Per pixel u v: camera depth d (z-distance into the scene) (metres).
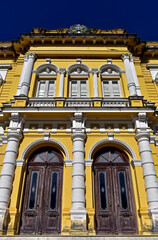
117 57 14.09
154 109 10.77
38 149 10.74
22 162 9.78
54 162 10.33
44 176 9.97
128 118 11.00
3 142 10.47
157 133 11.02
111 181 9.84
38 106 10.78
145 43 14.64
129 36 14.20
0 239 7.67
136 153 10.07
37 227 8.85
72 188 9.05
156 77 13.86
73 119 10.66
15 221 8.53
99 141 10.39
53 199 9.42
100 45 14.43
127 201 9.43
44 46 14.33
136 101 11.27
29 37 14.19
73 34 14.25
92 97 11.52
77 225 8.17
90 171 9.60
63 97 11.39
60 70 13.16
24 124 10.91
